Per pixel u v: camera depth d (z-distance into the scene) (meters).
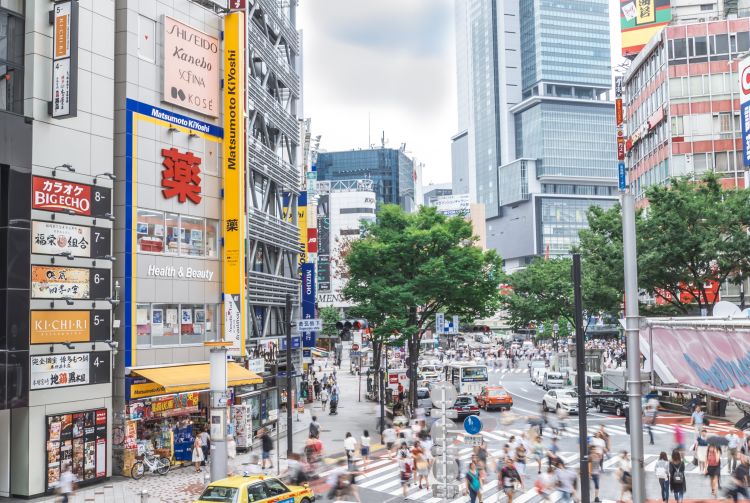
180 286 31.98
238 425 34.25
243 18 34.78
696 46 67.94
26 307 24.72
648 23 94.44
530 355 101.06
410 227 44.38
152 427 30.17
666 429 38.91
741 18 67.75
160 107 31.52
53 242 25.92
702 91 67.56
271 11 45.03
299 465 26.17
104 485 26.58
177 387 28.69
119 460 28.41
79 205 26.91
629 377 10.46
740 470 20.61
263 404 38.78
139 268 29.98
